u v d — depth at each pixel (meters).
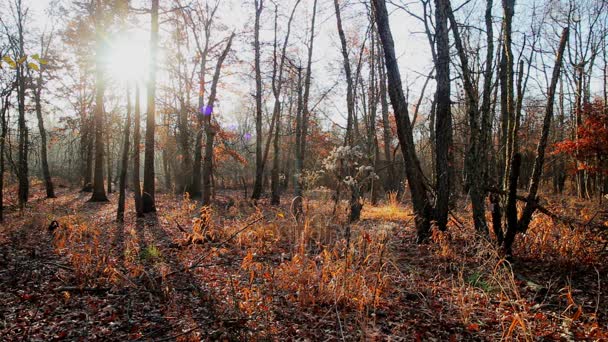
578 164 17.73
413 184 8.18
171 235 9.30
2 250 7.45
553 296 5.00
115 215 12.36
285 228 8.63
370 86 18.22
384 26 8.09
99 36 12.69
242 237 7.97
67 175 33.44
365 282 5.08
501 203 7.81
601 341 3.84
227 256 7.18
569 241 6.56
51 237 8.79
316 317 4.59
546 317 4.37
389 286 5.25
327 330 4.28
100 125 17.14
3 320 4.50
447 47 7.81
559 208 11.90
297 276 5.30
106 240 8.61
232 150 20.39
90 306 4.89
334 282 5.10
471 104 7.32
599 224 8.99
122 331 4.31
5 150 14.32
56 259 6.91
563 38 6.51
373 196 15.24
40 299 5.09
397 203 14.13
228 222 10.29
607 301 4.82
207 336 4.17
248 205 15.16
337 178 7.75
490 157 14.58
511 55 7.68
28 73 17.11
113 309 4.80
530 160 25.95
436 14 7.87
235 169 30.97
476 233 6.67
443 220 7.89
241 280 5.79
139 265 5.93
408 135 8.17
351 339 4.09
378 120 20.80
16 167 14.40
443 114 7.92
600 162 16.75
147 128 13.13
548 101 6.56
